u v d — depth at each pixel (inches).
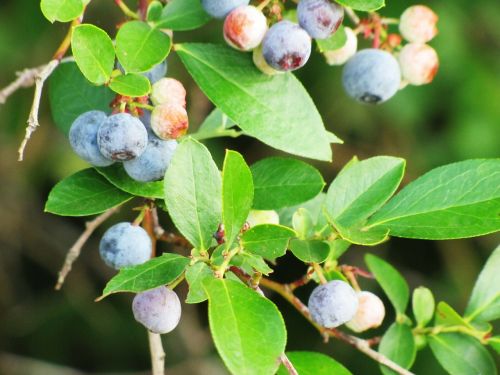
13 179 20.3
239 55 9.5
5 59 19.1
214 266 8.3
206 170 8.5
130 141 8.5
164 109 8.7
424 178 9.3
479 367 10.2
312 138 9.2
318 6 9.0
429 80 10.4
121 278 8.1
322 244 9.0
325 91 19.9
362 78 10.2
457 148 20.3
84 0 8.9
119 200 9.0
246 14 9.1
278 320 7.7
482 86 20.1
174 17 9.5
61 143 19.7
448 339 10.3
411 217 9.2
